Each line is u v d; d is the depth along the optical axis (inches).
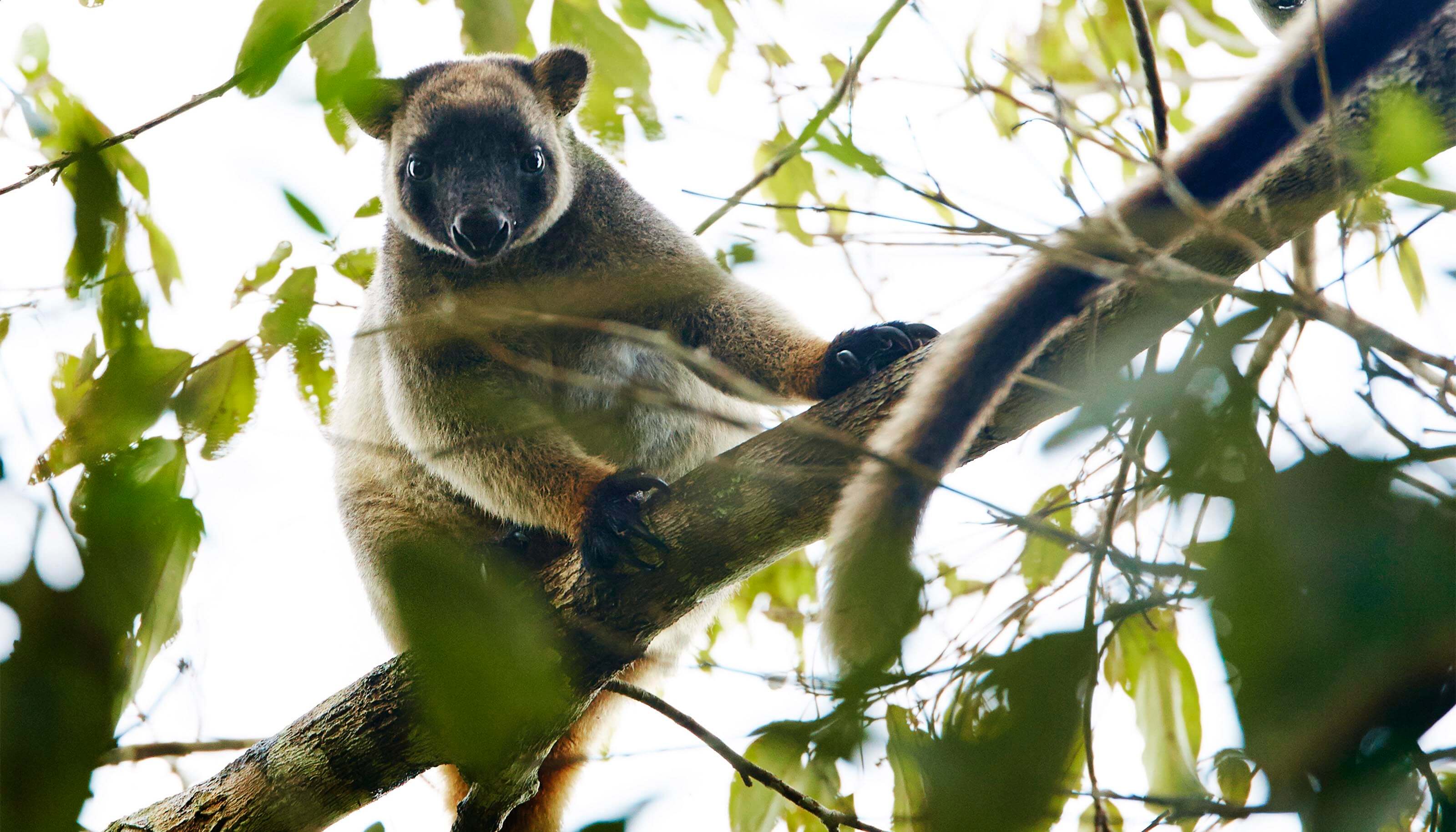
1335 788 96.0
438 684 143.3
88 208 186.9
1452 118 154.3
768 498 195.0
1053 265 154.8
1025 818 111.4
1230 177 145.5
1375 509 99.0
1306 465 104.0
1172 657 171.3
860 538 141.9
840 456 193.2
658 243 282.2
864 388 199.2
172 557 152.6
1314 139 157.1
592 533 207.8
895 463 140.9
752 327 251.0
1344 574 96.6
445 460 255.8
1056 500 192.4
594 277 267.4
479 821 209.6
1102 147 169.6
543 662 148.5
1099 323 165.2
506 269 281.0
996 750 113.8
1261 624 98.0
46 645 140.0
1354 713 95.0
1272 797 98.3
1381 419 110.0
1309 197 160.1
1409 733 95.6
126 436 171.8
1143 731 169.6
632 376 268.5
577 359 266.5
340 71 172.6
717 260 220.4
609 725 280.5
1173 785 163.0
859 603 134.2
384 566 288.7
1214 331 120.5
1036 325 155.5
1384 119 146.6
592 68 247.1
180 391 179.9
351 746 198.5
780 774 177.3
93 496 150.3
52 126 192.5
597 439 260.8
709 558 198.2
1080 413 120.7
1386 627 93.9
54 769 134.7
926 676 123.3
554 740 203.2
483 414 247.0
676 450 279.0
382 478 297.3
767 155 254.7
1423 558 95.0
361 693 201.3
